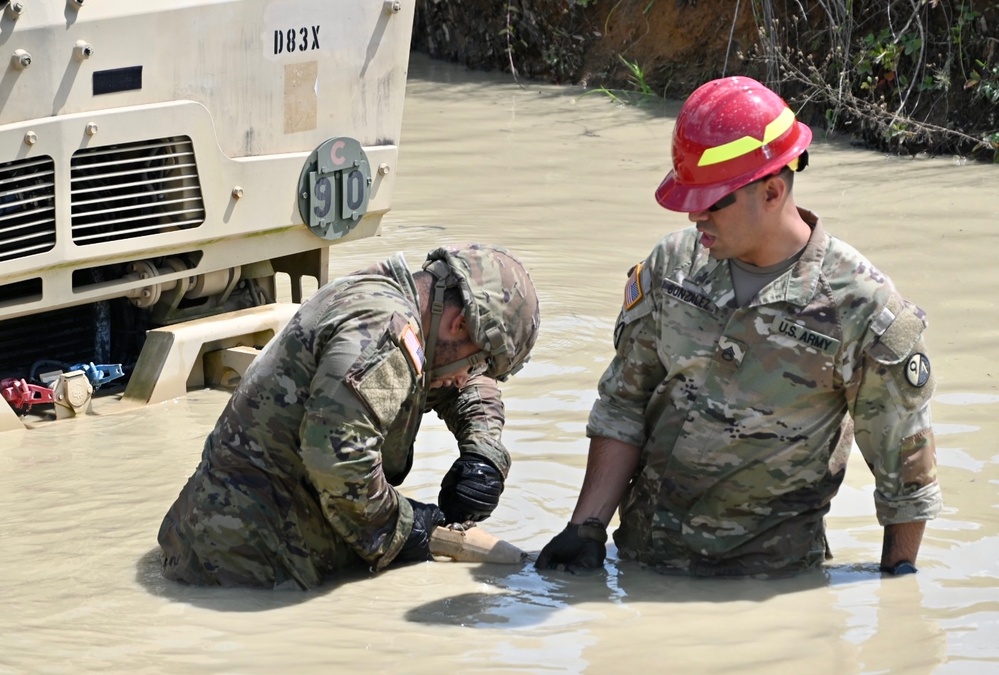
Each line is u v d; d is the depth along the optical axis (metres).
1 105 4.82
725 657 3.19
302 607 3.56
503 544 3.90
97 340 5.74
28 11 4.83
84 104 5.00
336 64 5.65
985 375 5.45
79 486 4.52
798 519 3.72
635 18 12.15
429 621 3.44
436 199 8.53
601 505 3.80
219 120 5.35
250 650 3.26
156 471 4.66
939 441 4.82
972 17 9.85
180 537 3.75
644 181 8.94
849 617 3.43
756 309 3.48
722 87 3.36
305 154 5.61
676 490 3.72
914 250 7.21
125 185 5.12
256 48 5.39
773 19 10.74
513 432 4.99
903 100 9.84
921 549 3.92
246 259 5.61
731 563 3.74
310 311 3.62
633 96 11.71
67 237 5.04
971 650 3.22
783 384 3.52
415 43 14.02
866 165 9.38
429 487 4.52
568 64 12.39
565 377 5.57
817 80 10.42
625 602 3.55
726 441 3.60
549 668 3.14
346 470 3.49
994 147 9.29
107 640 3.33
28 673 3.12
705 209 3.35
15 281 4.99
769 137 3.31
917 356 3.47
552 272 6.98
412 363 3.55
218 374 5.67
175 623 3.44
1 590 3.68
